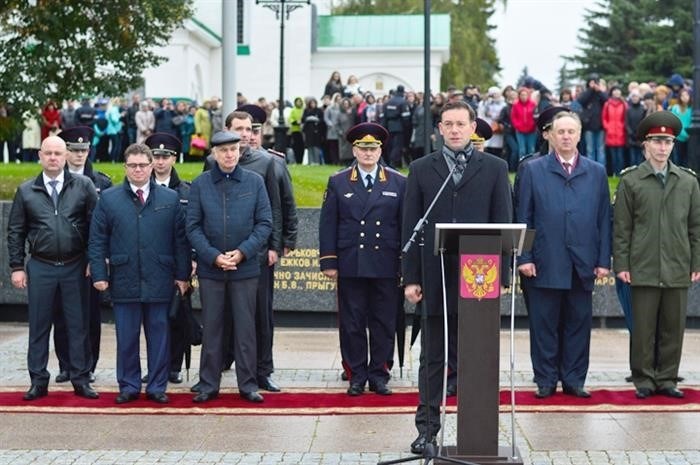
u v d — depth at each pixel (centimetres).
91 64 2092
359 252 1126
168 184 1209
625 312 1170
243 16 5709
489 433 807
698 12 1911
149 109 2769
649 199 1108
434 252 884
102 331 1550
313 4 5956
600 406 1059
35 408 1058
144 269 1091
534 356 1110
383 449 916
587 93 2275
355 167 1158
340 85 3023
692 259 1114
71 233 1104
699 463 867
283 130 2773
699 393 1125
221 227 1081
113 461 879
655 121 1106
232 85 1783
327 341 1491
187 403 1085
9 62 2052
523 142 2306
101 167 2303
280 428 988
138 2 2114
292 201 1192
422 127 2433
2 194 1923
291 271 1594
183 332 1157
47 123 2602
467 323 805
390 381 1201
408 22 6159
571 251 1089
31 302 1102
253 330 1098
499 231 798
